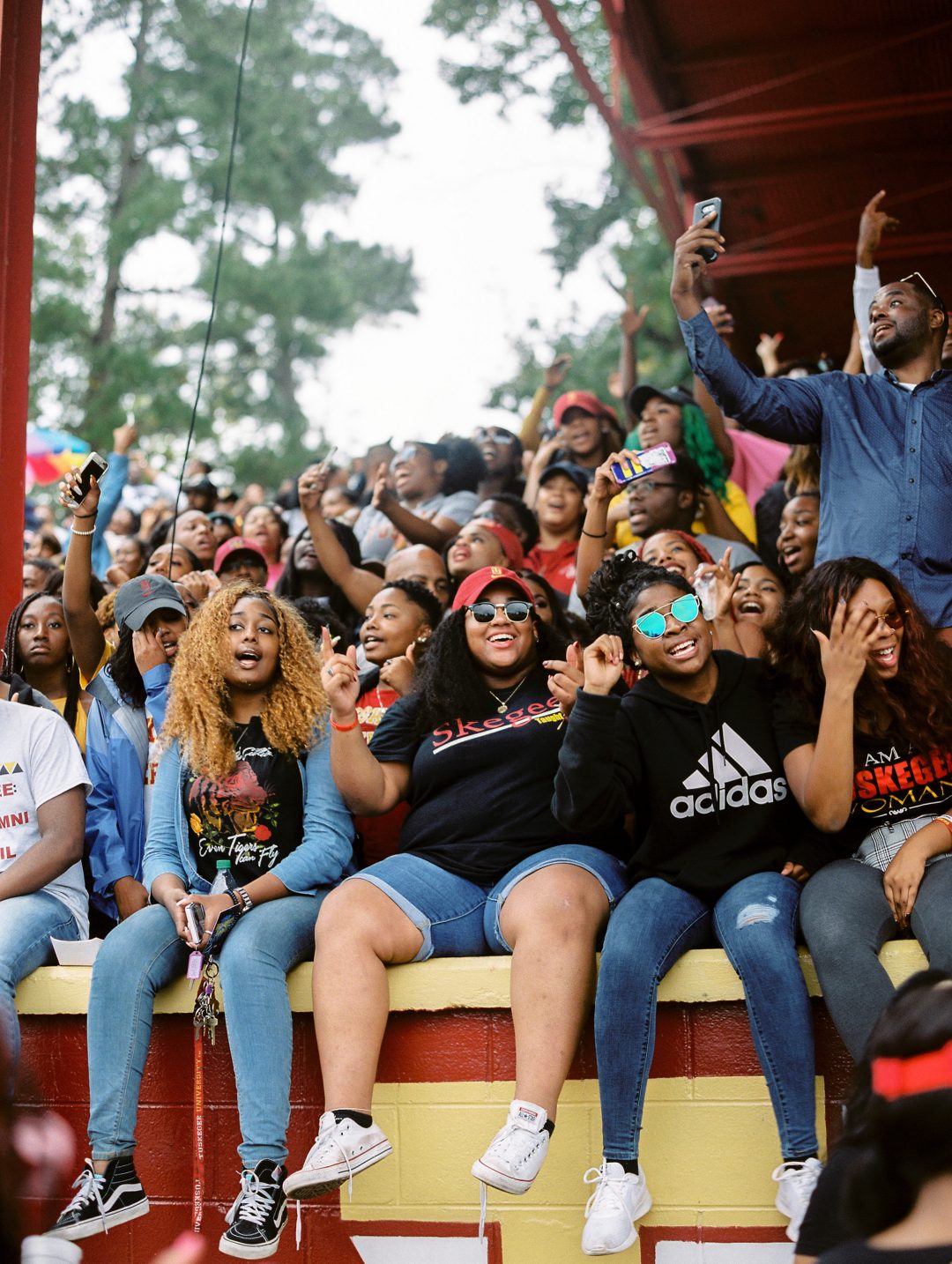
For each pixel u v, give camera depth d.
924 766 3.91
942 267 10.78
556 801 3.92
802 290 11.26
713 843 3.96
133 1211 3.87
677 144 9.63
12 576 5.56
